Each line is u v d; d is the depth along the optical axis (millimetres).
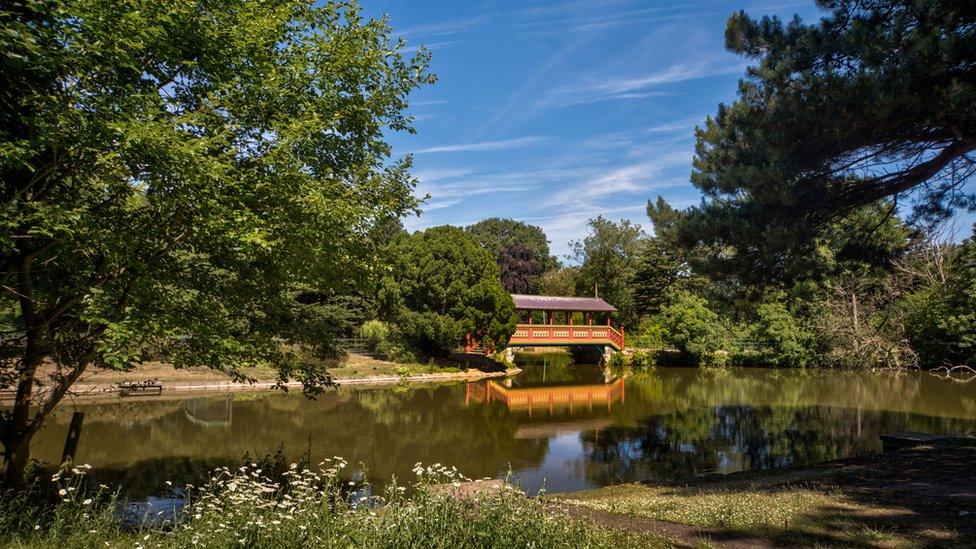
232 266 8461
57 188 7301
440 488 6301
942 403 23734
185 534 5363
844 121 9656
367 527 5273
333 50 8719
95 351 7840
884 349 37062
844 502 8094
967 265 30484
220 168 6594
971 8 8688
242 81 8000
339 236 8430
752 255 12570
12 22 5750
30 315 8008
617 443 16547
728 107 13633
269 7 8406
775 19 11164
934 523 6895
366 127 9203
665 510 8180
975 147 10406
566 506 8711
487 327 35094
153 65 7492
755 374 36594
